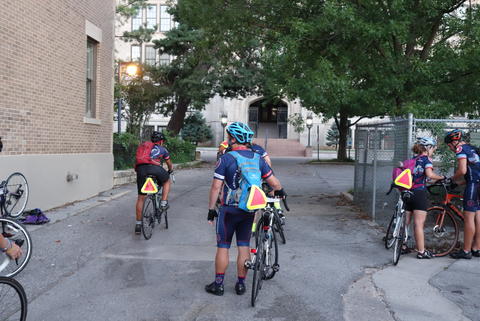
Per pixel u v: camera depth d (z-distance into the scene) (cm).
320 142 4828
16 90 869
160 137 774
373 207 911
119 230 809
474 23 1002
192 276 556
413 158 657
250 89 2675
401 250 660
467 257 642
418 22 1029
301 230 832
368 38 980
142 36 2673
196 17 1295
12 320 414
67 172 1074
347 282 541
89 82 1253
